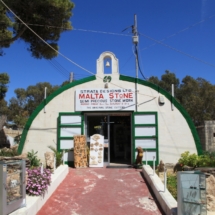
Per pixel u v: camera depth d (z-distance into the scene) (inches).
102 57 574.2
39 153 558.6
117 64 572.7
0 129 855.1
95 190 400.8
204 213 259.8
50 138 562.9
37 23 633.0
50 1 572.7
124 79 568.1
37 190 324.2
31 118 567.8
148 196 374.9
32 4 590.6
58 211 320.5
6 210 255.8
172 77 1712.6
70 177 468.1
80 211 322.0
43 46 684.7
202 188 262.5
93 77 570.6
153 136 553.0
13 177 280.8
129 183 435.2
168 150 550.0
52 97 572.4
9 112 1863.9
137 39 596.1
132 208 332.2
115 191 396.5
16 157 427.5
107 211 322.7
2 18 575.5
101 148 547.5
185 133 552.4
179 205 261.3
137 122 559.5
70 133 562.6
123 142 633.6
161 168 499.2
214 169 355.3
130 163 575.2
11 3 586.9
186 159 502.0
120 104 562.3
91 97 565.3
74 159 540.7
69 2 624.7
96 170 516.7
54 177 406.9
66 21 669.9
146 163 529.7
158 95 563.2
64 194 381.1
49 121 566.6
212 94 1406.3
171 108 559.2
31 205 291.3
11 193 272.4
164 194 340.2
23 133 562.6
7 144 847.7
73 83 572.1
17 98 2041.1
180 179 263.9
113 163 577.0
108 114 571.8
